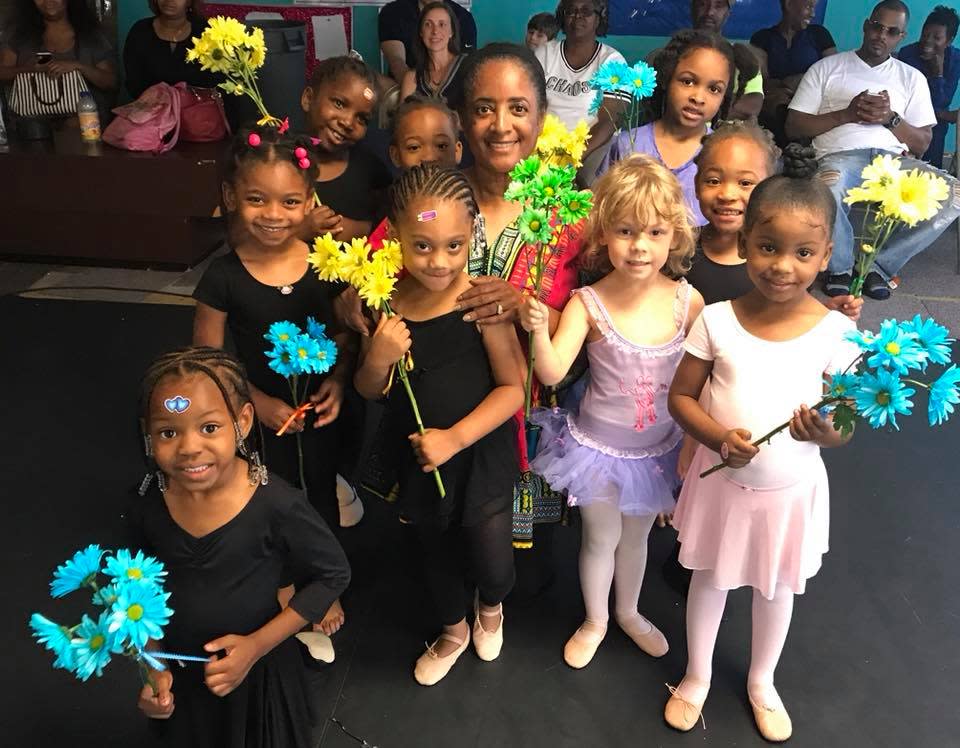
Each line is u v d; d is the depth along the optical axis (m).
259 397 1.94
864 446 2.99
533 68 1.85
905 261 4.05
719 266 2.01
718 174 1.92
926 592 2.35
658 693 2.04
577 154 2.05
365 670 2.09
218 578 1.41
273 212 1.80
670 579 2.37
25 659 2.09
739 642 2.19
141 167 4.13
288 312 1.91
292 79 4.62
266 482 1.43
